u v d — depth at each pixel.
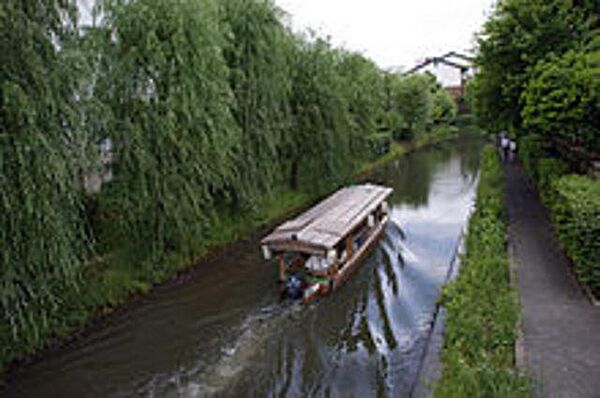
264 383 7.12
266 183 13.57
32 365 7.55
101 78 8.91
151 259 10.34
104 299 9.27
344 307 9.52
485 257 7.99
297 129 16.41
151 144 9.55
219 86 10.90
